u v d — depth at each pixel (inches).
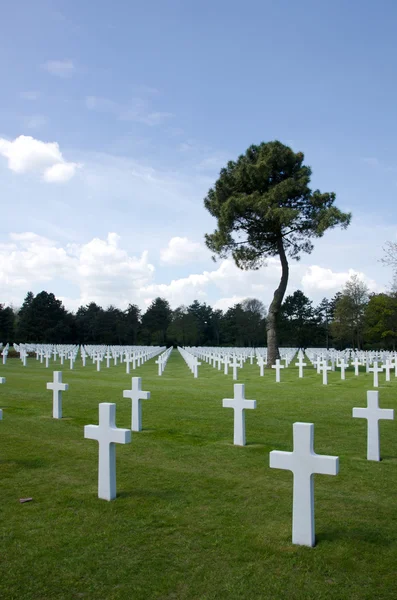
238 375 991.0
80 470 273.9
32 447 325.1
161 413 453.4
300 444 177.2
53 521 200.8
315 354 1449.3
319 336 3102.9
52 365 1272.1
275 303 1218.6
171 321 4158.5
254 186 1164.5
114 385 689.6
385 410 294.2
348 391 653.3
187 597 145.2
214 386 711.1
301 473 177.0
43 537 185.6
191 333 3823.8
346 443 343.6
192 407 486.3
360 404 519.8
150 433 372.5
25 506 217.9
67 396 556.7
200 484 248.8
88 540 182.9
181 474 266.2
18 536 186.7
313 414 454.0
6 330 3277.6
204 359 1625.2
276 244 1221.7
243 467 280.4
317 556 168.4
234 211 1131.3
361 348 2628.0
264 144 1175.0
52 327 3533.5
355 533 187.0
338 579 153.6
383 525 194.9
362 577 154.8
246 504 219.5
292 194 1130.7
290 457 179.0
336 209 1101.1
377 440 296.5
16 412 457.1
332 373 1059.3
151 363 1471.5
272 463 181.9
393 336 2025.1
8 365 1242.0
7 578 156.4
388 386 731.4
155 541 181.6
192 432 376.8
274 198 1098.7
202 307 4436.5
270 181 1178.0
